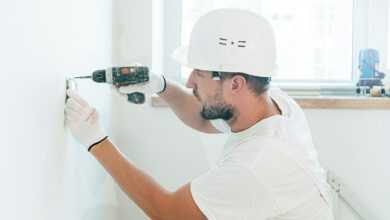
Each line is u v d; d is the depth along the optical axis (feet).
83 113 3.51
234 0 6.51
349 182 6.06
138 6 5.82
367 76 6.45
